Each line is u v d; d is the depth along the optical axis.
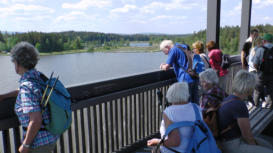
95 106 2.83
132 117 3.50
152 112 3.71
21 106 1.72
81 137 2.73
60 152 2.58
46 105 1.72
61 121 1.80
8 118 2.05
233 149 2.27
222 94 2.46
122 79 3.18
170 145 1.90
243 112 2.24
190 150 1.85
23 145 1.66
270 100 4.45
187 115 1.94
